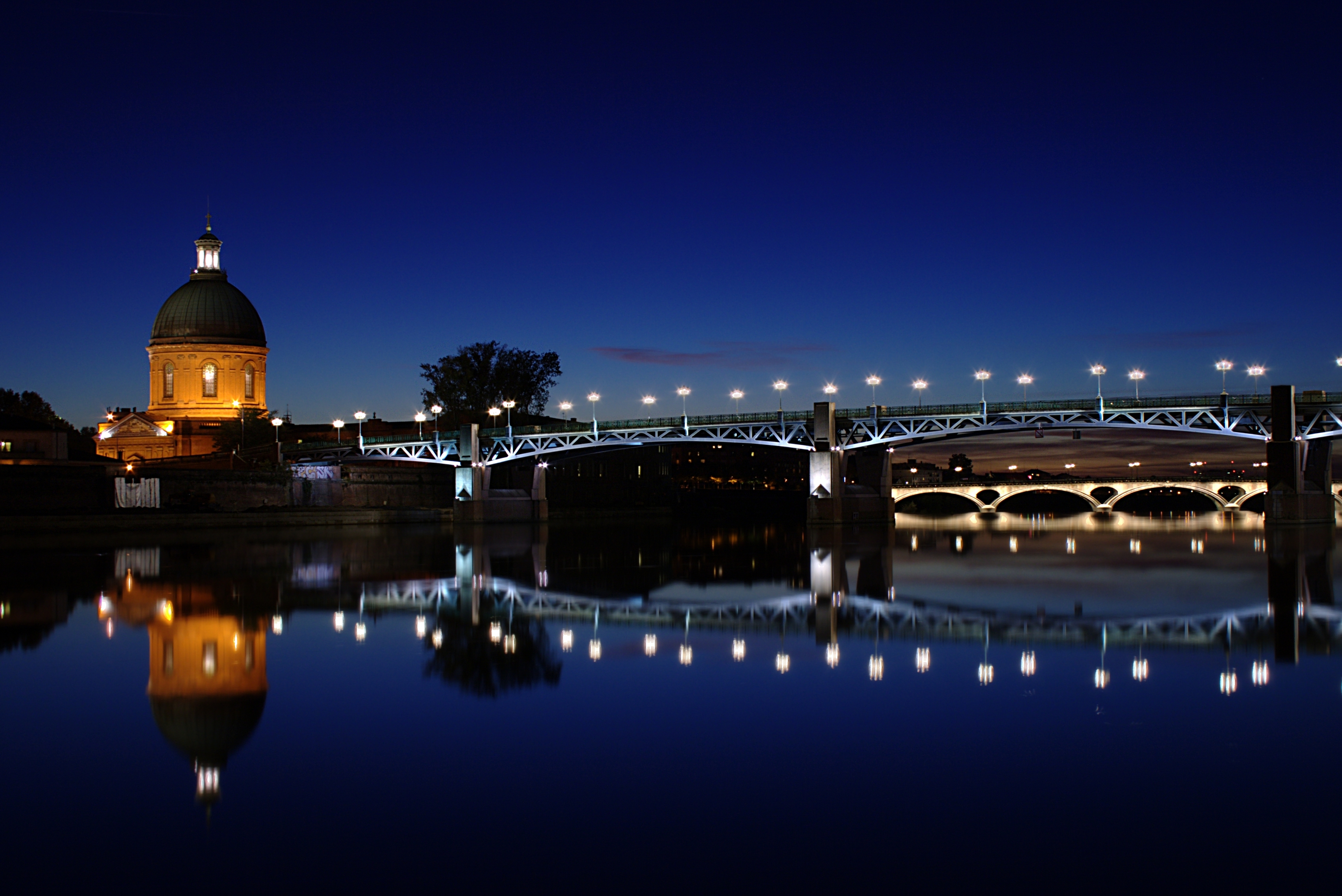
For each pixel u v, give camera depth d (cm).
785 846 1598
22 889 1466
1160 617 4088
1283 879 1476
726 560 7500
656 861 1548
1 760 2028
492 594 4991
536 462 15425
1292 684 2662
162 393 18075
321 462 14950
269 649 3262
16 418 13462
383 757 2038
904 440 12675
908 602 4697
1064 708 2405
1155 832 1638
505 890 1459
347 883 1486
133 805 1781
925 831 1648
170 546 8625
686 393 14062
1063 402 11725
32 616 4009
